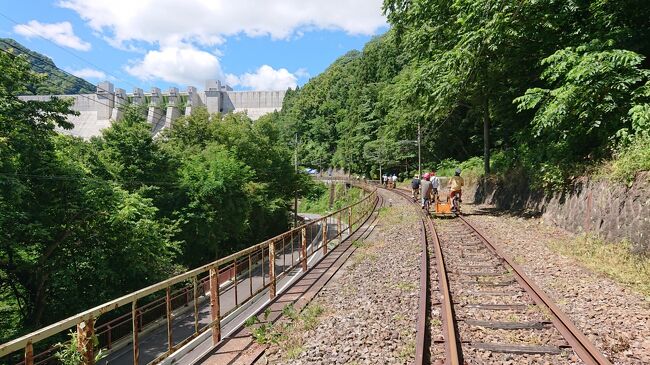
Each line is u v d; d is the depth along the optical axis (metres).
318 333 6.19
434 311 6.75
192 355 6.26
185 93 186.75
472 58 16.91
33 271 15.62
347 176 99.62
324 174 118.62
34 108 16.16
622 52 10.91
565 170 14.35
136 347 4.72
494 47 16.20
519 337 5.67
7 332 15.48
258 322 6.89
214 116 43.22
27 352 3.35
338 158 113.25
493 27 15.52
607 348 5.24
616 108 11.99
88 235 17.11
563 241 12.04
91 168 20.28
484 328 6.04
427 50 23.11
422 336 5.51
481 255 10.90
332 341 5.77
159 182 24.08
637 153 10.43
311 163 126.19
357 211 23.61
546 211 15.73
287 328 6.49
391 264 10.38
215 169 26.94
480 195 26.80
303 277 10.00
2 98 14.76
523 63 19.75
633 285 7.89
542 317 6.34
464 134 52.38
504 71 20.44
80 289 16.95
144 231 17.83
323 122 130.62
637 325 6.01
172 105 127.81
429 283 8.37
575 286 7.87
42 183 15.80
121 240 17.66
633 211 9.93
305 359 5.29
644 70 11.33
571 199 13.69
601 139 13.52
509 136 31.05
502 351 5.27
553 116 12.50
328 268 10.89
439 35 22.05
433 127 51.72
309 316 7.00
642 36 13.18
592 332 5.75
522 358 5.09
